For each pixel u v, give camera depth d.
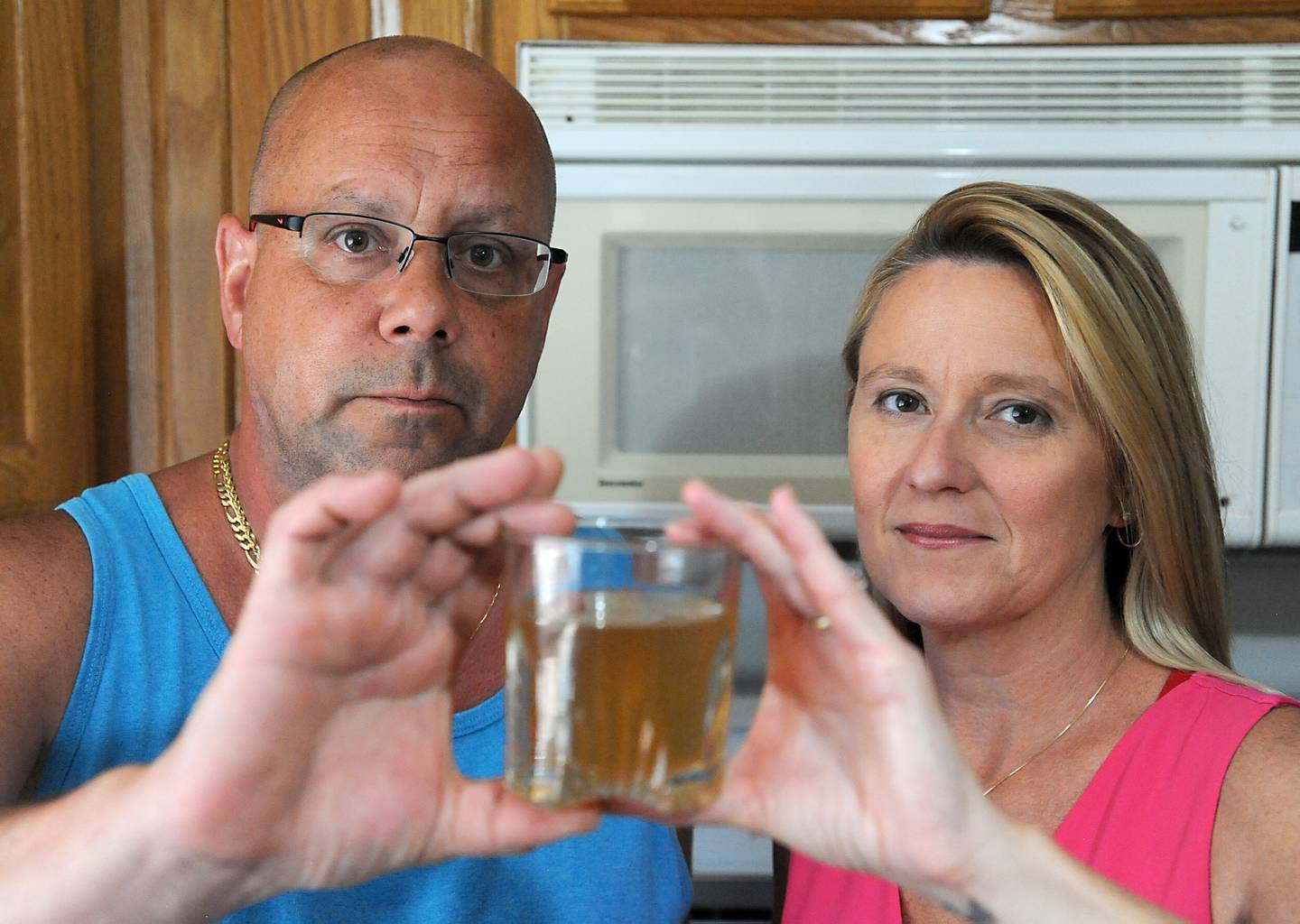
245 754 0.31
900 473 0.62
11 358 0.85
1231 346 0.87
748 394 0.90
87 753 0.52
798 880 0.64
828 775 0.35
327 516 0.30
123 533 0.58
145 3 0.91
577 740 0.32
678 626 0.32
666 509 0.90
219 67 0.92
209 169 0.92
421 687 0.34
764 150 0.86
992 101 0.86
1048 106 0.86
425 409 0.58
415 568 0.33
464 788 0.35
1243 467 0.88
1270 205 0.86
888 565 0.63
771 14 0.88
